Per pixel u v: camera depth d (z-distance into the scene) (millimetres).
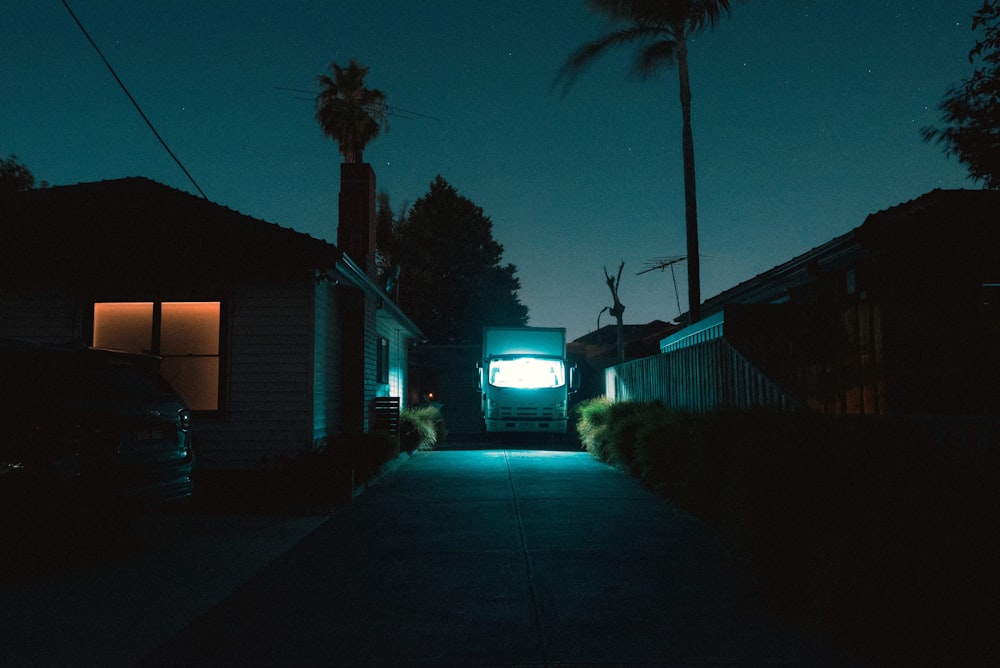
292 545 7301
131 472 6383
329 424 13375
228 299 11867
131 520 7758
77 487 5957
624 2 20141
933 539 3824
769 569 5262
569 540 7395
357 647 4395
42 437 5879
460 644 4445
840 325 10695
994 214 10727
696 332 13195
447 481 12109
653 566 6328
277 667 4090
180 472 7203
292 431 11664
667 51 20859
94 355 6629
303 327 11875
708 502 8188
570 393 24250
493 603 5281
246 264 11828
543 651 4312
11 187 19312
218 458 11594
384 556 6770
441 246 50219
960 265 10789
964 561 3670
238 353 11805
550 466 14469
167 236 11914
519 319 52469
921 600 3814
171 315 12039
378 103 34531
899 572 3943
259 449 11625
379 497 10406
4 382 5953
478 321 49344
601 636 4574
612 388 21531
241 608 5191
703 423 8430
